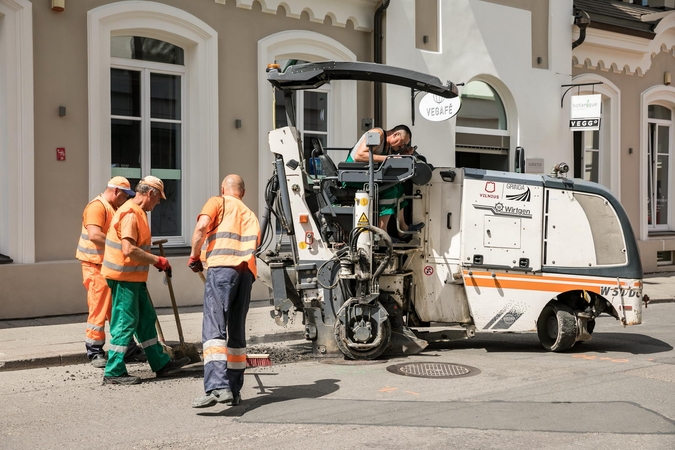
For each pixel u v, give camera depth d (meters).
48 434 5.25
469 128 14.52
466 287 8.22
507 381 6.90
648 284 15.60
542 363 7.79
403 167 7.93
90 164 10.25
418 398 6.24
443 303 8.45
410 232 8.39
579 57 16.52
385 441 5.03
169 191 11.43
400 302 8.21
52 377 7.14
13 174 9.70
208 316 5.91
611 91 17.12
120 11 10.48
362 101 13.03
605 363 7.80
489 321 8.30
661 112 18.67
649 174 18.39
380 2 13.05
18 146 9.68
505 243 8.29
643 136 17.72
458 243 8.30
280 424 5.46
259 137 11.93
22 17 9.62
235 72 11.68
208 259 6.04
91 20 10.20
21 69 9.64
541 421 5.54
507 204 8.30
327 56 12.77
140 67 11.02
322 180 8.06
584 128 15.32
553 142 15.65
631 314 8.49
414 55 13.48
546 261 8.37
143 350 7.18
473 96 14.68
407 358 8.05
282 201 8.03
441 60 13.85
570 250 8.41
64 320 9.65
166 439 5.11
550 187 8.38
